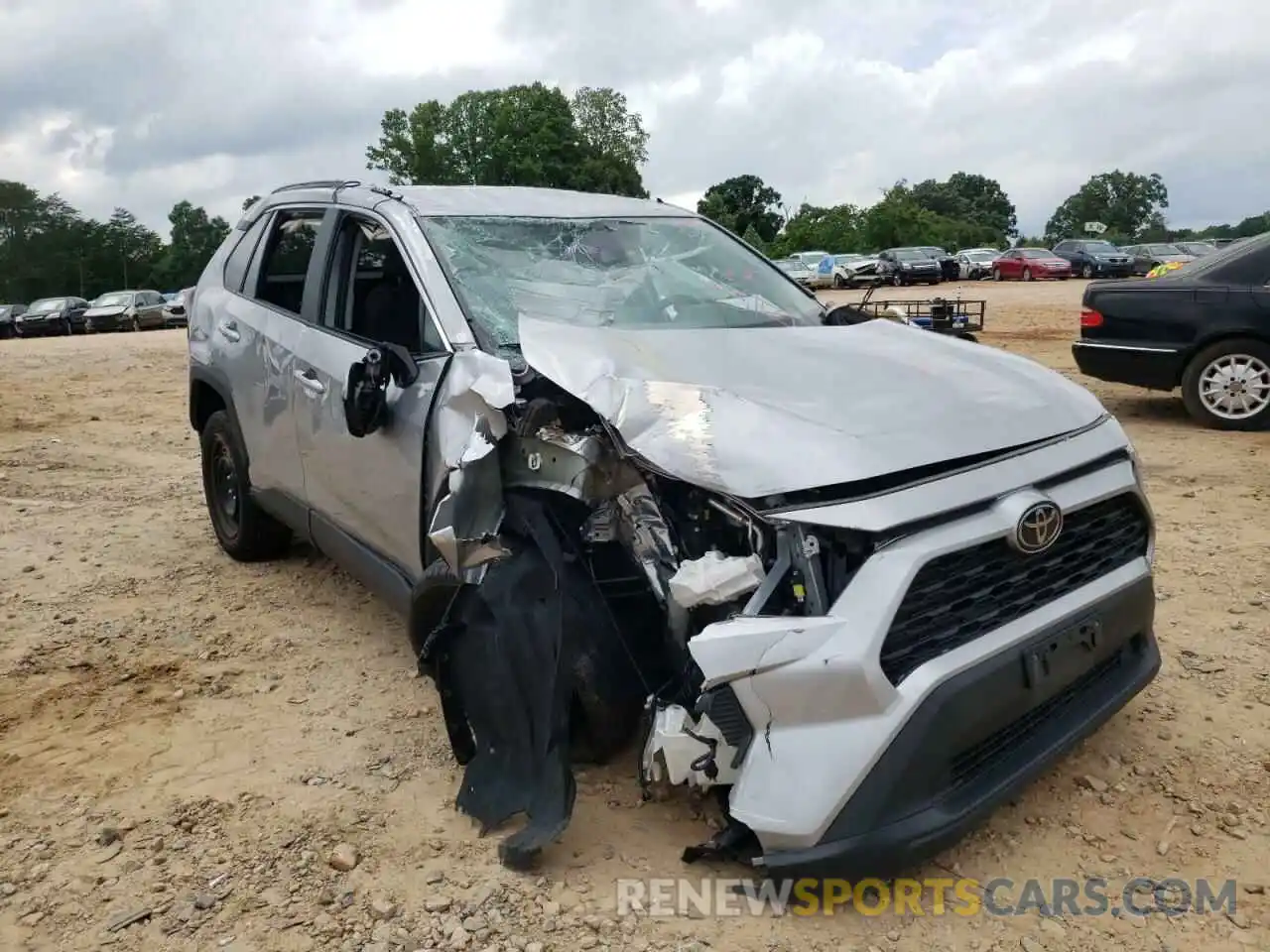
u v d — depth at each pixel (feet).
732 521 9.11
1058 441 10.18
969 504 9.06
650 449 9.34
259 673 14.29
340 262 14.74
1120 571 10.55
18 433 33.22
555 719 10.03
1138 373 28.99
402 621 15.98
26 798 11.34
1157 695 12.91
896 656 8.67
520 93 192.65
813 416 9.57
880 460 9.02
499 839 10.36
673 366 10.56
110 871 10.07
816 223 206.28
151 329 115.24
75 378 49.83
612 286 13.26
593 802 10.73
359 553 13.65
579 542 10.43
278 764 11.94
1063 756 10.00
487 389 10.37
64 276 296.51
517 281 12.83
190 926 9.27
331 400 13.62
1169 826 10.39
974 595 9.13
